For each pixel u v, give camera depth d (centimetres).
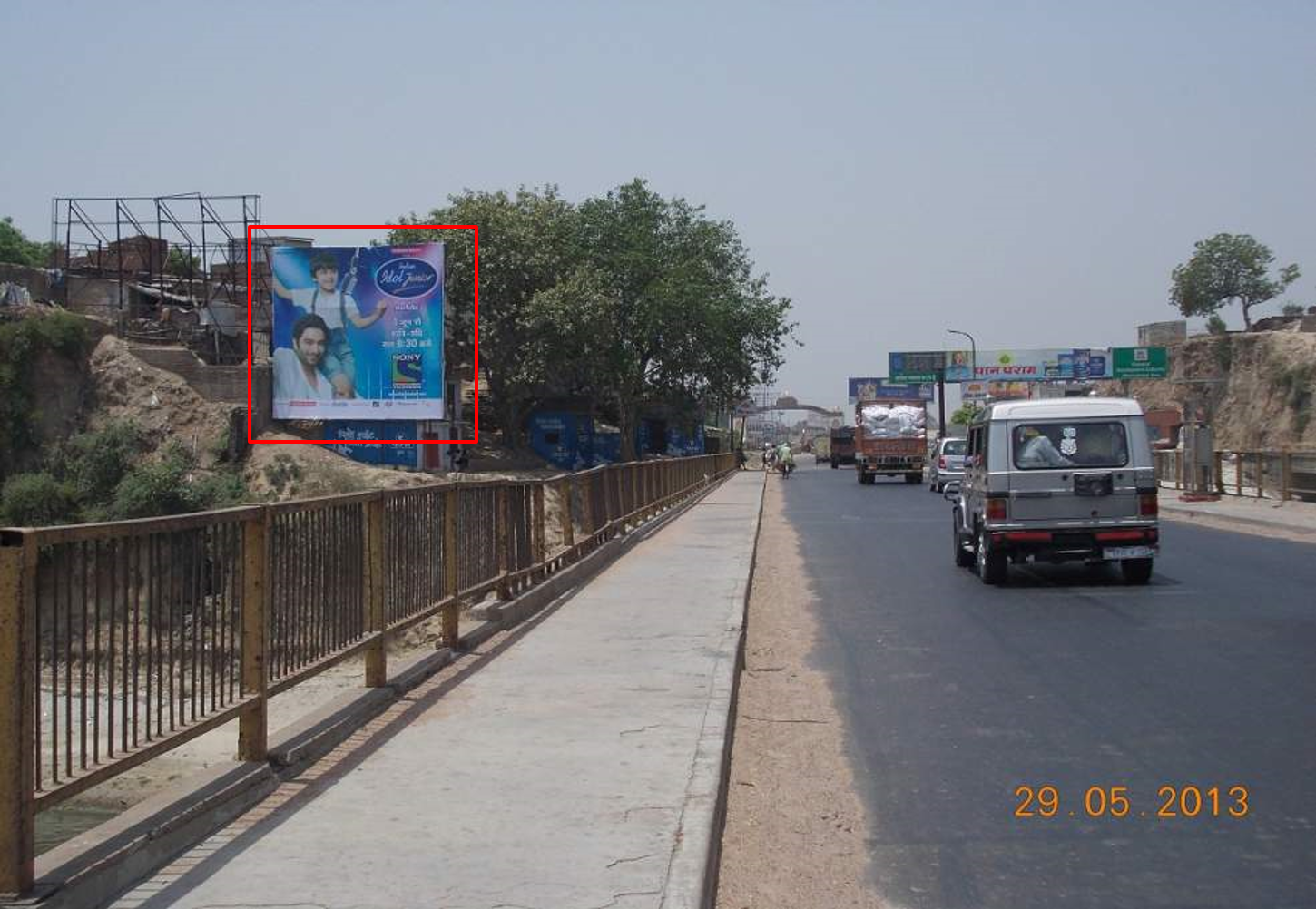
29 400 3956
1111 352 6825
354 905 435
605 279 5456
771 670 1037
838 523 2820
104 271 4809
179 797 518
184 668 532
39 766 423
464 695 810
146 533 497
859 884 517
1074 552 1471
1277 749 711
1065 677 944
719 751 654
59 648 455
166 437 3978
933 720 816
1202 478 3238
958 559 1778
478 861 484
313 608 695
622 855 489
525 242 4906
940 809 619
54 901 407
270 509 619
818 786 672
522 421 5616
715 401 6159
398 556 844
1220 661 988
